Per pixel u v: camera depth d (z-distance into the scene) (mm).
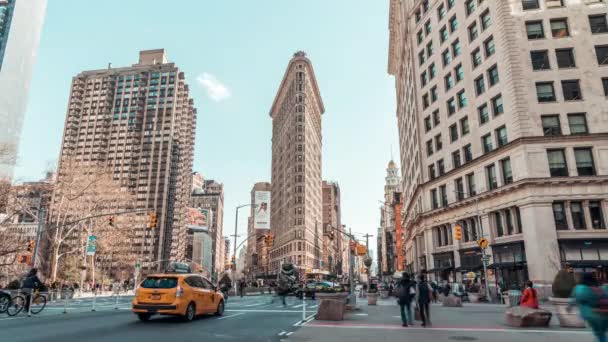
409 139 63594
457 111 42438
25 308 16625
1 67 90562
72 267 57906
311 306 23875
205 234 161750
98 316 15906
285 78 139000
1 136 81500
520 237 32188
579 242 29594
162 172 141000
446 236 43750
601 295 6559
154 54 165125
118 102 149000
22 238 48094
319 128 158500
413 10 54250
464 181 40094
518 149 32625
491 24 37781
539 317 13070
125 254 79062
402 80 72062
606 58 33688
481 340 10047
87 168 57750
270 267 149375
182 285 14000
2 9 98188
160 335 10594
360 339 10078
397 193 122188
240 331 11609
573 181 30453
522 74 34219
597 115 32219
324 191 197875
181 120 160125
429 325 13117
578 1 35250
